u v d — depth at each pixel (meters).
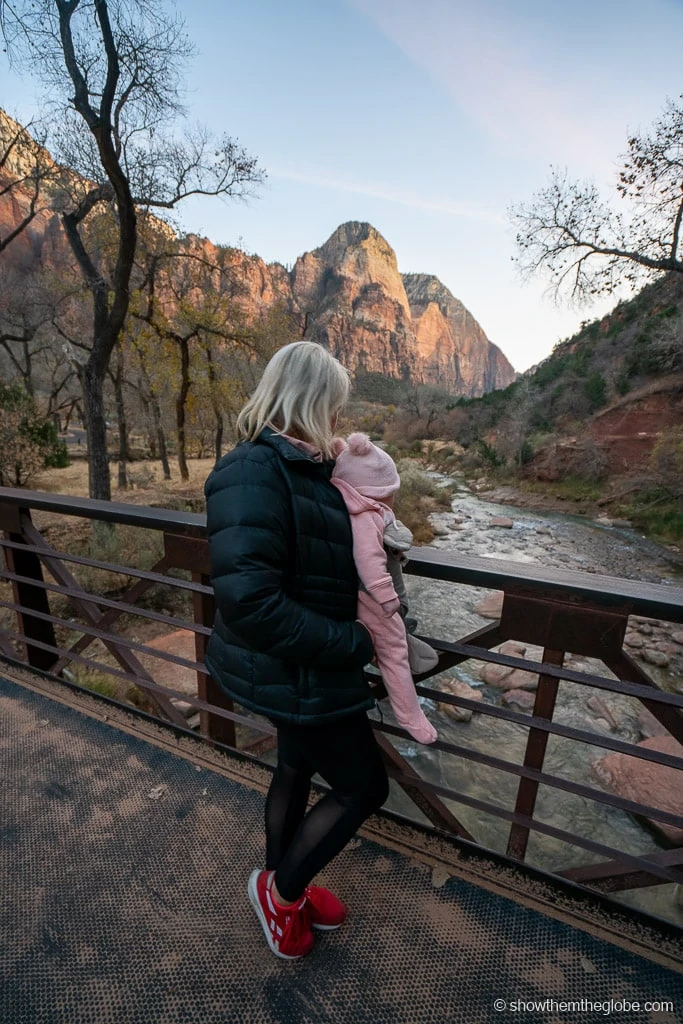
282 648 0.94
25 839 1.69
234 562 0.91
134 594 2.10
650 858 1.42
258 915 1.33
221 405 20.72
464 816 4.36
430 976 1.30
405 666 1.15
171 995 1.25
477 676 6.54
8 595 7.48
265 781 1.90
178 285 19.06
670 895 3.53
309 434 1.05
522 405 30.31
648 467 18.59
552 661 1.38
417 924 1.42
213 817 1.77
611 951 1.36
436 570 1.46
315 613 0.97
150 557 9.63
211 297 18.39
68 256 20.77
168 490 19.34
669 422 22.31
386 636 1.13
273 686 1.06
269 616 0.91
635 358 26.06
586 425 25.48
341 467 1.14
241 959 1.34
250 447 1.02
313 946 1.37
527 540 15.24
